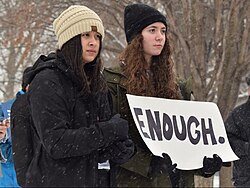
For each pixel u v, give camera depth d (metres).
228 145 6.56
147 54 6.48
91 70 5.66
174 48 13.24
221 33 13.28
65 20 5.53
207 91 13.85
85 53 5.54
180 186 6.29
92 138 5.19
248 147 8.84
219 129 6.58
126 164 6.04
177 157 6.08
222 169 15.76
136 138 6.21
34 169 5.26
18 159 5.41
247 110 9.08
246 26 12.67
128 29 6.56
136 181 6.14
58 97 5.21
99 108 5.63
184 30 13.00
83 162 5.34
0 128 8.23
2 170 8.52
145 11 6.41
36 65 5.63
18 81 21.97
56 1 13.39
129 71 6.34
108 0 13.38
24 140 5.40
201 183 14.67
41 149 5.28
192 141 6.30
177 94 6.58
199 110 6.50
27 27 14.51
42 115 5.12
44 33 15.78
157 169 6.17
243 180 8.83
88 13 5.57
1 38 16.48
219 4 12.83
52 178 5.21
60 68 5.36
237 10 12.61
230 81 13.67
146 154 6.17
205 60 13.57
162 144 6.05
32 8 13.75
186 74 13.53
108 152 5.55
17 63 21.69
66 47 5.47
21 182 5.39
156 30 6.41
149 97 6.17
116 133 5.36
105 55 19.05
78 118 5.39
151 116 6.09
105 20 14.84
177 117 6.31
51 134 5.08
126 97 6.29
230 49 13.26
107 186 5.70
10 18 14.37
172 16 12.87
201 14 12.80
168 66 6.57
